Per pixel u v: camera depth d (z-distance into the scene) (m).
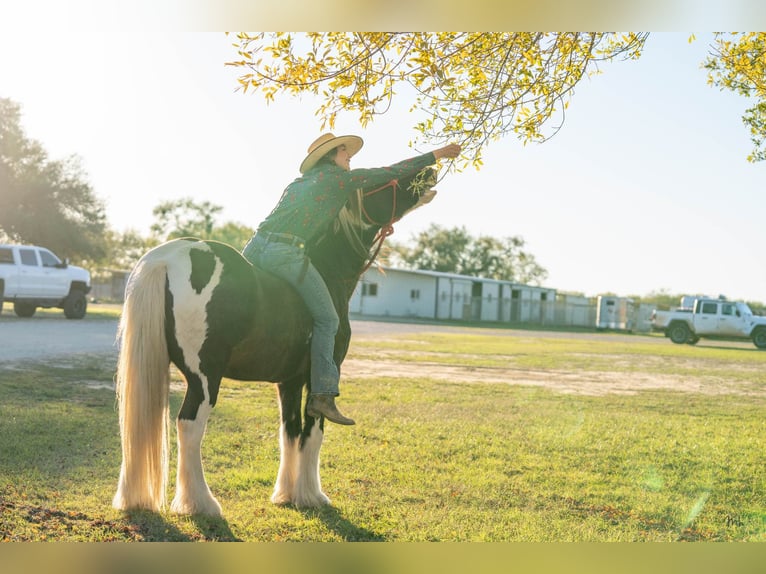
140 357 4.28
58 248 42.53
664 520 5.16
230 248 4.63
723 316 35.41
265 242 4.93
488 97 5.62
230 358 4.57
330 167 5.02
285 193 5.03
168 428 4.47
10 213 40.12
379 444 7.26
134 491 4.40
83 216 43.25
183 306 4.34
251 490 5.38
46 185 41.31
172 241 4.57
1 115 41.22
